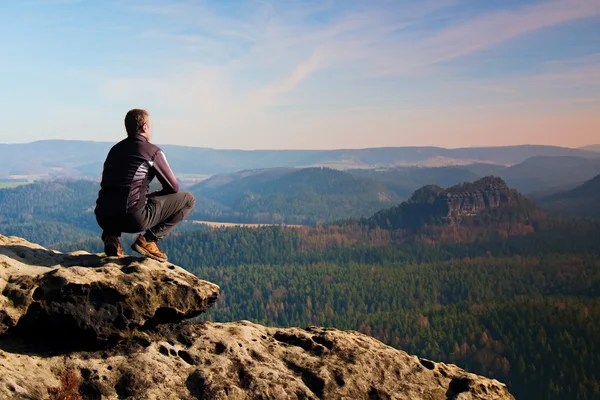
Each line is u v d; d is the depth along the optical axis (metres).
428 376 11.85
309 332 12.37
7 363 8.71
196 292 10.60
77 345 9.62
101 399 8.94
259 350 11.11
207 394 9.59
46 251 11.18
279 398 10.05
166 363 9.89
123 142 10.52
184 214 11.30
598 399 141.25
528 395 157.62
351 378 10.99
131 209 10.19
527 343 178.38
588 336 177.50
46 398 8.46
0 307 9.05
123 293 9.73
